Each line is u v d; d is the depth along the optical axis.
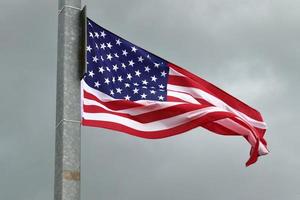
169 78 14.61
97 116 13.07
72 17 11.64
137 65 14.23
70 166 10.64
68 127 10.90
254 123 15.88
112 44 13.98
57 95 11.29
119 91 13.73
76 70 11.35
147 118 13.82
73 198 10.46
